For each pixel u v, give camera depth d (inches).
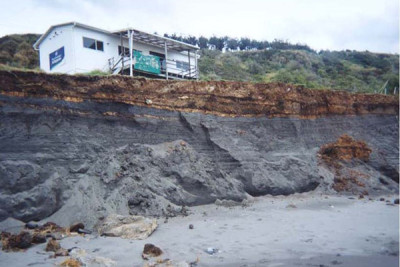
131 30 821.9
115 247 342.6
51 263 295.7
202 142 659.4
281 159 722.8
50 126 505.0
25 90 501.4
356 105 908.0
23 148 468.8
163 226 431.8
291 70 1643.7
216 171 622.5
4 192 421.1
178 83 669.9
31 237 355.6
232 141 685.3
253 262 296.2
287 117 799.7
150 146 592.1
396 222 448.1
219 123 698.2
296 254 316.2
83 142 523.2
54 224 423.8
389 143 892.6
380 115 935.7
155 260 303.6
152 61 871.7
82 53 804.0
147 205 490.6
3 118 470.9
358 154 847.1
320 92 863.1
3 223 401.1
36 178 449.4
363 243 348.2
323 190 722.2
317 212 522.6
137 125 600.7
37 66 1015.0
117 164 529.0
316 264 287.3
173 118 649.0
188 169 584.7
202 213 512.1
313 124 838.5
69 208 444.8
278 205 582.9
